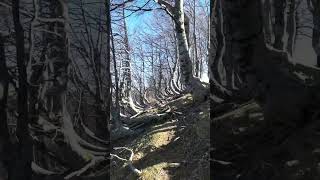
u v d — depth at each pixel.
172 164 9.72
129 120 13.71
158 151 10.62
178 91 23.14
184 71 11.84
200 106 11.77
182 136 10.73
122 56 20.05
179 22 11.36
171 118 12.52
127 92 19.62
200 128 10.35
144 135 11.84
